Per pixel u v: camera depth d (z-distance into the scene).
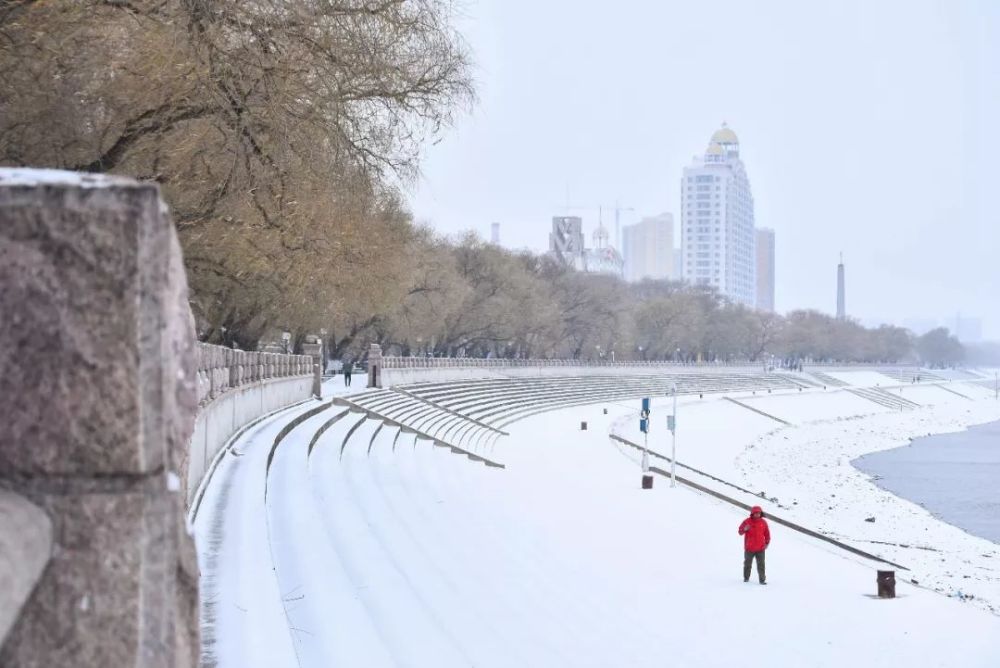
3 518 2.35
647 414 54.03
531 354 156.88
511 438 82.25
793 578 30.11
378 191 27.94
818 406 185.00
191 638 2.85
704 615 24.34
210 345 21.97
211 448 21.84
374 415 54.34
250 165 24.12
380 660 12.36
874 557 39.81
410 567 20.53
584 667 17.22
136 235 2.57
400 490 31.66
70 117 21.53
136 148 23.06
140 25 20.09
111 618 2.54
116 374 2.56
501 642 17.05
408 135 24.77
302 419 40.09
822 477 89.00
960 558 46.66
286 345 75.19
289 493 23.39
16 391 2.54
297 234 27.34
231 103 22.05
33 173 2.70
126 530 2.55
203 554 14.12
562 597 23.28
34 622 2.51
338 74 22.95
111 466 2.55
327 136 23.50
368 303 53.19
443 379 102.94
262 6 20.97
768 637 22.66
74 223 2.55
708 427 124.81
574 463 65.12
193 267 31.12
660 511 43.34
